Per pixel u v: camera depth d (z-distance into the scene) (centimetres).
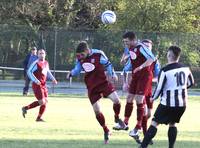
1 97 4850
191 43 6234
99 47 6275
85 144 2145
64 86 5950
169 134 1978
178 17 7469
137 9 7456
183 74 1886
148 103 2344
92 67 2208
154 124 1917
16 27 6275
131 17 7500
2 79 6197
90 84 2222
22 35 6266
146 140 1917
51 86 5862
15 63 6269
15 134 2450
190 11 7725
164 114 1902
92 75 2220
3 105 4038
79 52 2206
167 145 2189
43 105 3078
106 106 4306
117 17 7619
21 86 6009
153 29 7456
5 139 2252
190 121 3338
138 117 2217
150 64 2208
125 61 2420
